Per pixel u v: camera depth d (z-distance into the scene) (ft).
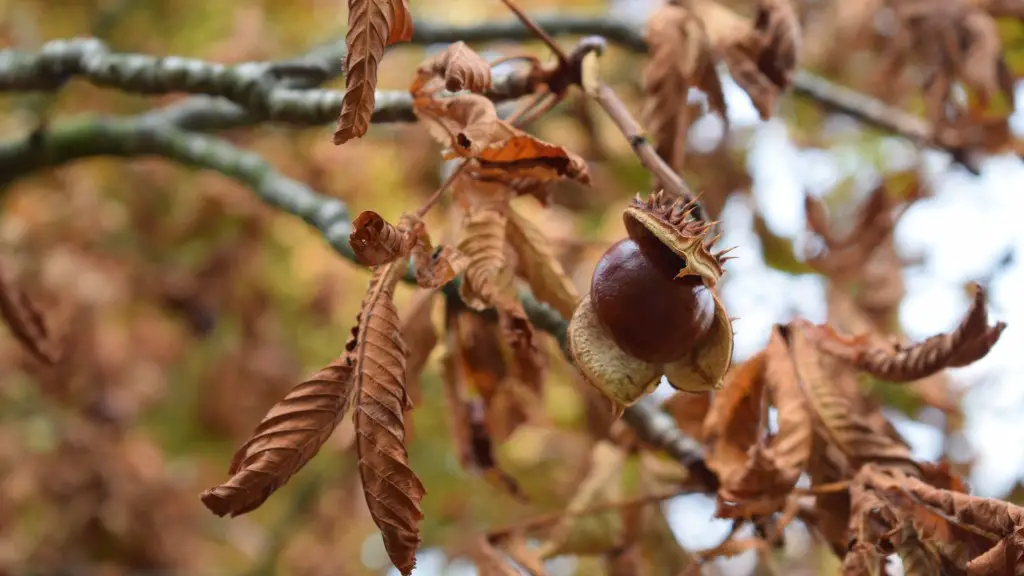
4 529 4.54
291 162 4.61
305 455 2.10
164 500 4.75
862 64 3.96
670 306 2.11
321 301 5.12
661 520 2.62
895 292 2.83
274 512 5.72
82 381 4.83
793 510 2.27
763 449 2.26
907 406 3.23
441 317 2.68
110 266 4.95
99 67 2.71
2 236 4.88
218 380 5.24
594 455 2.65
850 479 2.27
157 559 4.64
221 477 5.55
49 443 4.72
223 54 4.55
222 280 4.97
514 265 2.31
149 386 5.08
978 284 2.23
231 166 2.83
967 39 2.89
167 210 5.09
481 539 2.48
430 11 4.78
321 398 2.11
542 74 2.35
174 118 3.03
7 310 2.67
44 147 2.93
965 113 2.93
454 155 2.21
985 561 2.14
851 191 4.27
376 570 5.55
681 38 2.48
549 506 4.13
